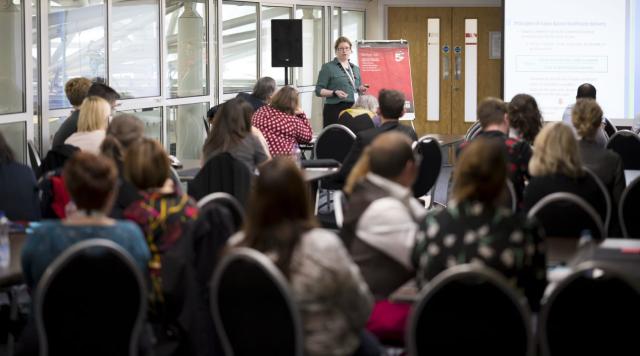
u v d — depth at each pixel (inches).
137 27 370.3
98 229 128.4
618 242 145.9
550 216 155.6
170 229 143.3
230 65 453.7
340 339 112.7
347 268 111.7
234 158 190.4
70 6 325.7
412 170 137.5
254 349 111.6
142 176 145.3
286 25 417.4
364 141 236.2
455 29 541.3
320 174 239.1
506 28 413.4
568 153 170.1
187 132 415.8
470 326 104.7
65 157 207.3
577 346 106.1
